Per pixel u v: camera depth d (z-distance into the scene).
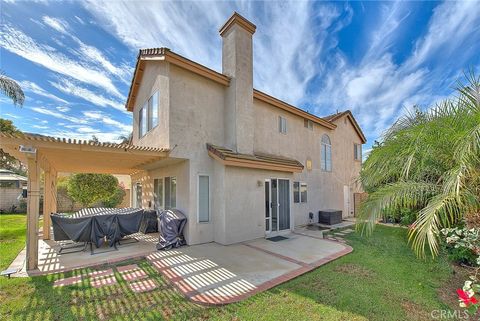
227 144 11.06
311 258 7.83
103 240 9.08
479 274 6.12
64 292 5.44
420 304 4.95
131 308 4.79
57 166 12.58
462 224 5.23
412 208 5.74
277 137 13.77
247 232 10.34
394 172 5.71
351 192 19.98
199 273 6.49
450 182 4.12
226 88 11.38
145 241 10.12
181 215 9.73
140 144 13.05
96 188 18.11
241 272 6.55
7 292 5.43
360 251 8.85
